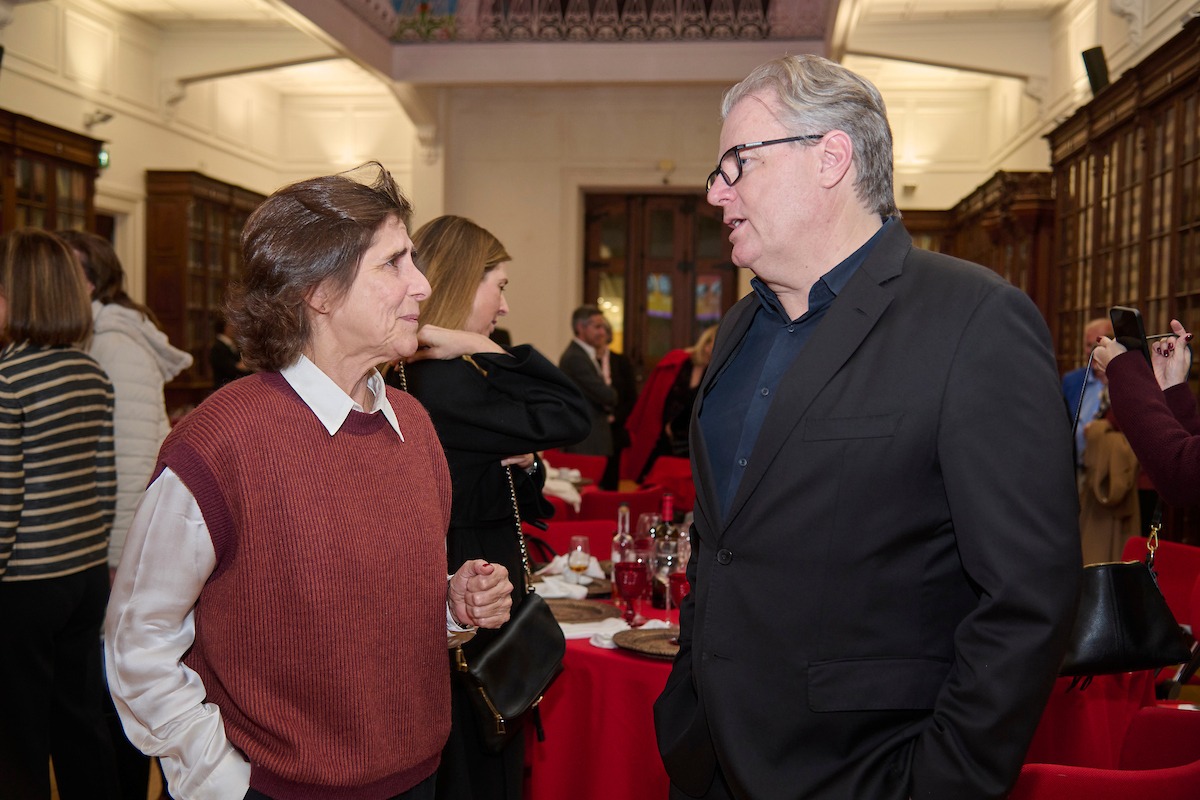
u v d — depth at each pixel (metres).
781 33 8.83
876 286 1.19
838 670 1.12
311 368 1.21
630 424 5.74
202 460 1.12
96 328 2.70
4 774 2.21
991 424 1.07
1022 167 9.38
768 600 1.16
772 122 1.22
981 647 1.04
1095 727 1.98
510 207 10.46
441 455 1.41
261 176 11.69
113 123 9.05
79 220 8.26
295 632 1.15
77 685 2.39
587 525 3.20
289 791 1.15
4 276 2.20
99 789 2.41
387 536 1.22
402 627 1.23
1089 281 6.77
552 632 1.78
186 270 9.73
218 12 9.18
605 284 11.39
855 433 1.12
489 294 1.99
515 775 1.83
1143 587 1.56
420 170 10.09
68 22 8.37
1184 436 1.57
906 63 9.86
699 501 1.31
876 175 1.23
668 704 1.37
